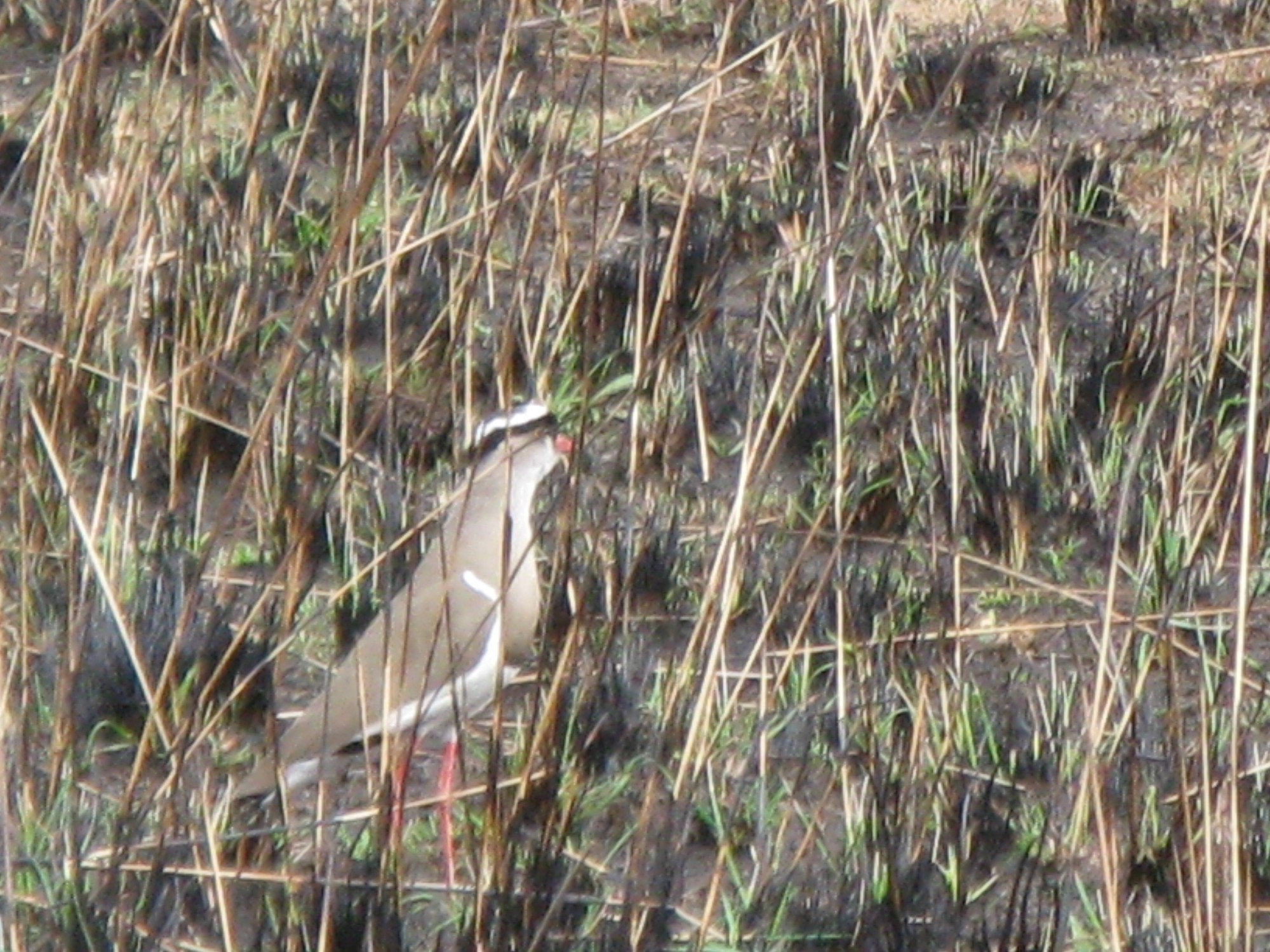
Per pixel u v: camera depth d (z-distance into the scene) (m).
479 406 13.33
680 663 10.41
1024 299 15.33
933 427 13.02
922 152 17.70
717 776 9.94
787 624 11.27
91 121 14.38
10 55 18.83
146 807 8.70
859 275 14.45
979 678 11.14
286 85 17.44
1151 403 8.46
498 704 8.57
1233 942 7.93
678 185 16.67
